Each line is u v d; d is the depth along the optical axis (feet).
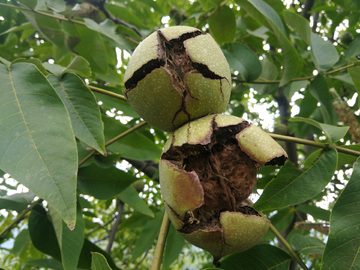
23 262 1.03
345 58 0.79
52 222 0.58
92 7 0.91
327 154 0.48
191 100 0.44
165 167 0.41
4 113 0.34
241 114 1.10
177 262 1.91
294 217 0.84
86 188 0.66
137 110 0.47
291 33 0.94
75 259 0.53
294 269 0.61
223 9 0.81
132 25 0.99
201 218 0.43
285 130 1.12
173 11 1.12
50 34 0.78
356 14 0.89
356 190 0.38
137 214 1.05
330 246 0.36
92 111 0.46
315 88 0.76
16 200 0.59
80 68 0.54
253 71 0.72
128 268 1.74
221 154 0.44
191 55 0.44
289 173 0.46
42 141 0.33
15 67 0.38
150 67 0.44
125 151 0.75
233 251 0.41
